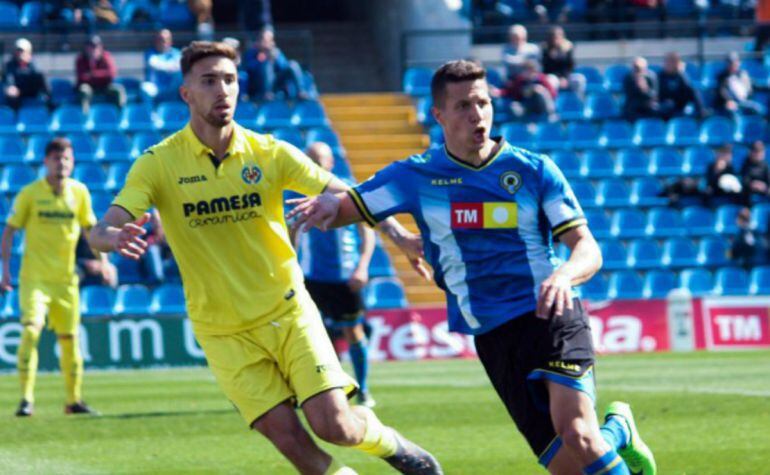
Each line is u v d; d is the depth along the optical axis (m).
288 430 21.36
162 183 22.05
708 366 59.19
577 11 98.94
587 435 18.97
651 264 79.94
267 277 21.95
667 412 39.56
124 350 65.94
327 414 21.16
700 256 80.31
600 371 57.34
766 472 27.56
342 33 103.44
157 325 66.44
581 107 90.06
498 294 20.06
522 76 88.31
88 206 43.69
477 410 41.84
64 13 93.31
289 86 87.44
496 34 97.44
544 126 87.25
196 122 22.17
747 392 45.50
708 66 96.12
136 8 95.19
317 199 20.61
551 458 20.05
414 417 40.00
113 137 83.50
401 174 20.55
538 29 96.94
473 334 20.27
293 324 21.72
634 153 86.50
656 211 82.25
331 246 42.81
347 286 42.91
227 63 21.95
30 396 42.75
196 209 21.97
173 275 73.25
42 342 65.19
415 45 94.88
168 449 33.53
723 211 82.31
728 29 101.00
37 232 42.91
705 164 87.00
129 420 40.53
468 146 19.95
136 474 29.42
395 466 22.83
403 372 59.94
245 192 22.09
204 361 66.69
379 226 21.97
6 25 93.81
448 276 20.41
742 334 72.00
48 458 32.22
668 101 89.25
